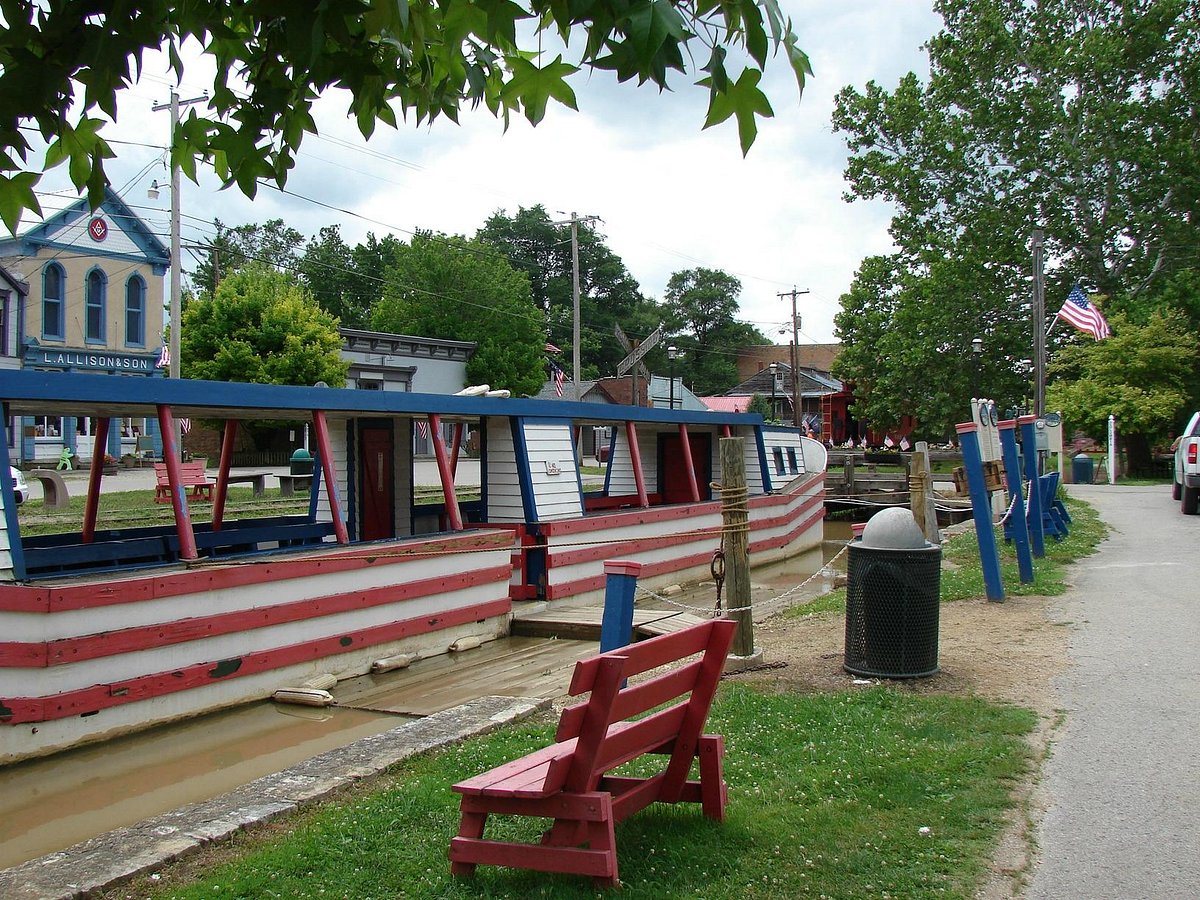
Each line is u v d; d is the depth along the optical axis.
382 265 83.38
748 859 4.41
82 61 2.99
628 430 17.08
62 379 8.54
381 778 5.98
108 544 10.94
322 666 10.28
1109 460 32.59
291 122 3.72
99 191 3.58
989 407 13.85
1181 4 35.41
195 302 41.16
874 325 43.56
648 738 4.53
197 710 9.05
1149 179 36.22
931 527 15.38
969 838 4.62
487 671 10.92
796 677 7.92
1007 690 7.24
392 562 11.16
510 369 55.84
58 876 4.55
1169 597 10.66
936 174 38.88
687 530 17.41
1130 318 34.81
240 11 3.42
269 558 9.83
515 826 4.88
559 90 3.55
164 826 5.17
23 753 7.82
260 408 10.80
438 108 3.93
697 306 98.25
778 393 71.88
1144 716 6.44
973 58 37.28
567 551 14.04
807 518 23.78
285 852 4.73
